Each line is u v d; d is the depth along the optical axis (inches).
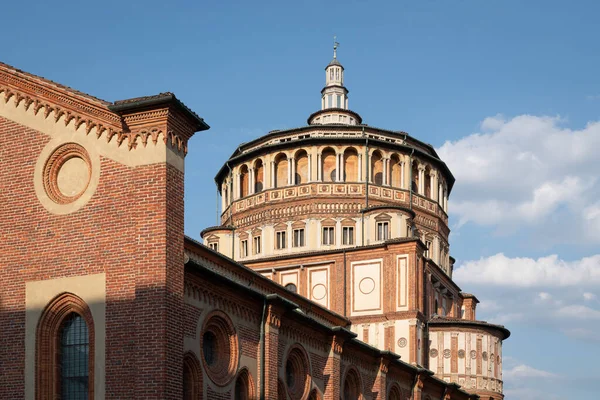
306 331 1631.4
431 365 2815.0
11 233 1208.8
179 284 1133.1
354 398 1863.9
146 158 1144.2
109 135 1171.9
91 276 1145.4
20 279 1189.7
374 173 2965.1
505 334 3031.5
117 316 1115.3
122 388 1090.1
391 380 2064.5
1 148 1240.8
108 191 1160.2
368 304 2613.2
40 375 1156.5
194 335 1256.8
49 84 1214.3
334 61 3467.0
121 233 1139.9
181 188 1163.3
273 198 2950.3
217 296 1327.5
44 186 1203.2
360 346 1846.7
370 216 2805.1
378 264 2630.4
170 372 1086.4
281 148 2972.4
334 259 2694.4
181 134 1171.9
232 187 3132.4
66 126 1206.9
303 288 2709.2
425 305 2770.7
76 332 1170.0
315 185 2898.6
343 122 3336.6
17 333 1176.2
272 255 2896.2
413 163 3048.7
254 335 1440.7
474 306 3348.9
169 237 1120.8
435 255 3031.5
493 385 2901.1
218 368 1336.1
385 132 3026.6
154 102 1133.1
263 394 1428.4
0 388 1167.6
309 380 1631.4
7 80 1251.8
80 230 1167.0
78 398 1148.5
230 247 3014.3
